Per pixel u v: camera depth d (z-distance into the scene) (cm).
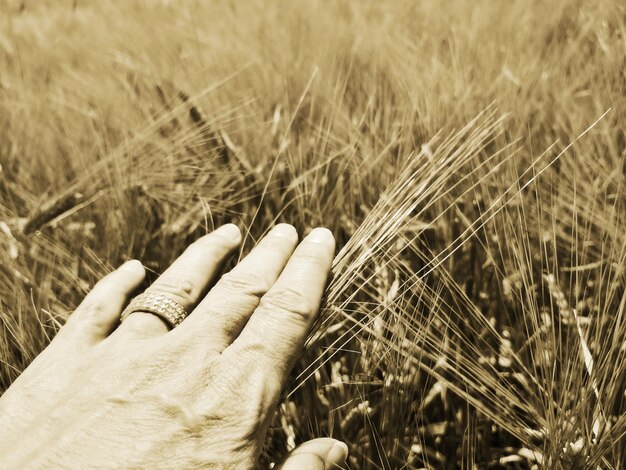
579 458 19
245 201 33
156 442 17
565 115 35
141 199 33
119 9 82
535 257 27
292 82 43
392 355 23
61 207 31
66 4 91
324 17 65
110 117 43
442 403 26
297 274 19
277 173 33
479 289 28
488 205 28
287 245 21
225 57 53
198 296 22
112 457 17
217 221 33
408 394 24
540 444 23
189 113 37
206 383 18
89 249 29
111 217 32
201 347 19
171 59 54
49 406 18
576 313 20
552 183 30
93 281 29
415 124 33
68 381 19
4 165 39
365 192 31
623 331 19
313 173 32
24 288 28
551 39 49
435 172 22
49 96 49
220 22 69
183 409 17
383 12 68
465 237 28
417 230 28
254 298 20
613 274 25
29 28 79
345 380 25
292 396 25
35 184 38
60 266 29
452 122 32
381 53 46
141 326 20
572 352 20
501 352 25
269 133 36
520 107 34
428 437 25
